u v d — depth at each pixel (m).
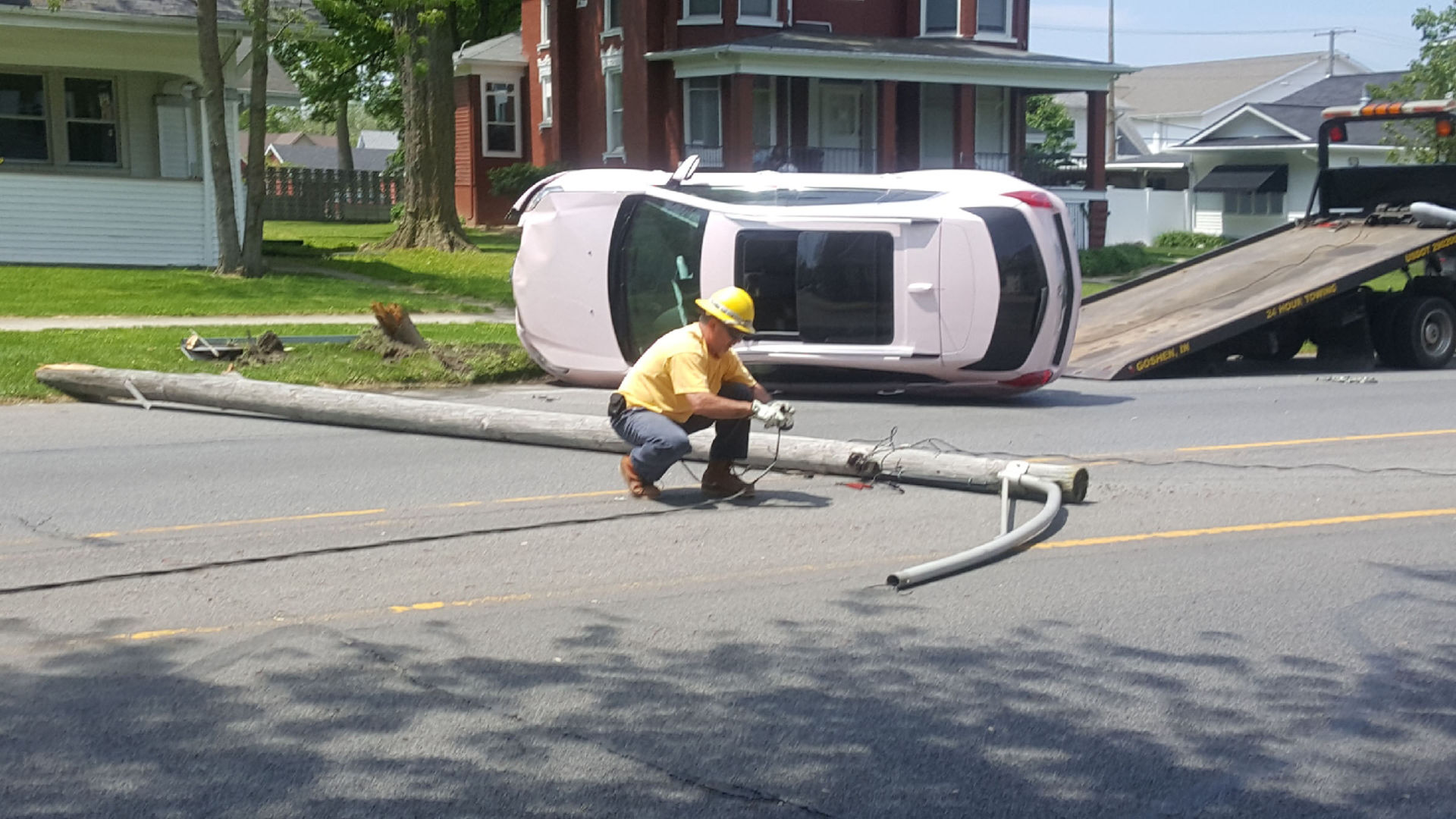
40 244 22.94
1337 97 52.72
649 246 13.67
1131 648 5.80
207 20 21.52
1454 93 35.66
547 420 10.31
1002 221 12.95
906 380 13.32
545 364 14.30
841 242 13.15
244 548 7.27
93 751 4.66
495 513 8.10
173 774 4.48
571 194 13.95
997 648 5.79
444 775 4.50
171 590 6.49
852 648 5.77
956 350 13.02
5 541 7.41
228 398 11.80
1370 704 5.21
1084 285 29.70
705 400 8.09
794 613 6.24
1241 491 8.82
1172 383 15.49
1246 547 7.42
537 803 4.31
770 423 8.05
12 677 5.34
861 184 13.47
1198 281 18.25
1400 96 36.91
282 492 8.71
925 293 13.01
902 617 6.18
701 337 8.28
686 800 4.34
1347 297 17.11
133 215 23.50
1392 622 6.16
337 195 50.69
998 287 12.89
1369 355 17.38
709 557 7.16
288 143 105.44
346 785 4.42
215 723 4.91
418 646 5.74
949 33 36.78
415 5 25.00
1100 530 7.77
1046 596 6.52
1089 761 4.68
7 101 24.28
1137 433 11.35
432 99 29.80
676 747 4.75
